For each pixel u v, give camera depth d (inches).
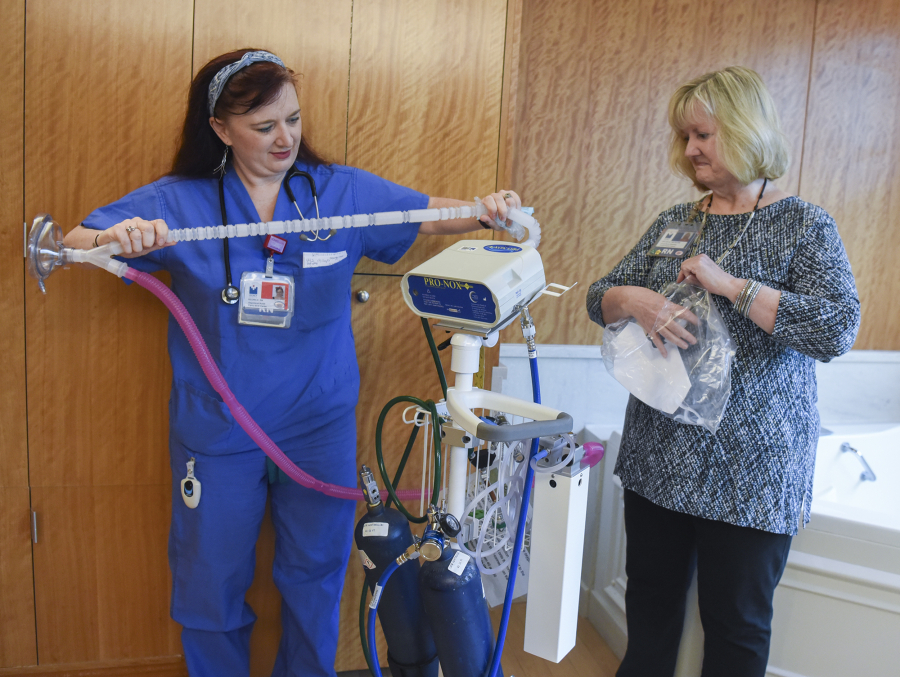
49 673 69.3
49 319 64.8
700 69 100.1
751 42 100.7
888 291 111.4
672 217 66.2
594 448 44.5
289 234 58.1
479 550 45.6
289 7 65.3
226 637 64.9
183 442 60.2
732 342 55.6
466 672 42.9
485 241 49.0
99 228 55.0
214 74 54.3
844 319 51.6
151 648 71.3
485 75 70.6
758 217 57.7
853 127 105.7
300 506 64.6
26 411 65.5
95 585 69.2
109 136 63.5
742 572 57.1
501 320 44.6
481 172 72.0
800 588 65.9
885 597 62.4
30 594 68.1
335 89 67.5
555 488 42.6
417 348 73.5
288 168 59.4
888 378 111.4
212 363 56.0
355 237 61.7
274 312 57.9
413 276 44.9
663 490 59.6
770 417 55.9
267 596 72.7
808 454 57.9
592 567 93.3
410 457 74.4
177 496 62.2
